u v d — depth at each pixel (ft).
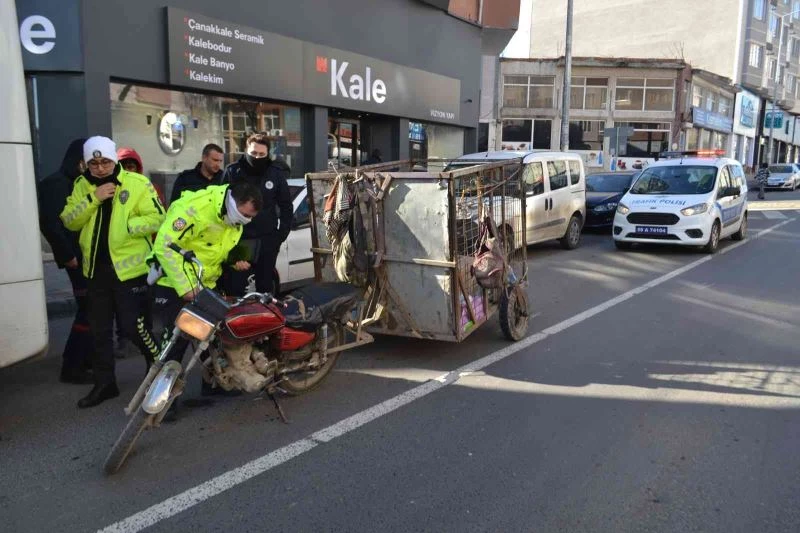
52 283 27.73
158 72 33.96
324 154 45.29
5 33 13.42
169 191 36.42
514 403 16.21
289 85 41.37
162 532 10.61
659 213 39.73
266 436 14.25
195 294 13.50
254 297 14.32
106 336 15.90
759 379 17.99
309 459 13.19
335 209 18.43
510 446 13.82
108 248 15.12
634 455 13.42
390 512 11.23
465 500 11.65
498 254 19.61
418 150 56.03
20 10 30.17
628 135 65.51
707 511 11.32
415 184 17.94
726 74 145.79
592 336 22.11
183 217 13.62
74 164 15.78
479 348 20.68
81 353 17.40
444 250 17.99
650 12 152.25
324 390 17.03
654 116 115.34
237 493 11.84
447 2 54.80
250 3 38.47
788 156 194.59
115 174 14.70
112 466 12.37
